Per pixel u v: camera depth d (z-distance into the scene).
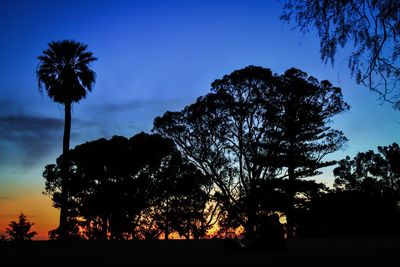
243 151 39.31
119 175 40.81
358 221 36.34
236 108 38.47
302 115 38.59
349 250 14.73
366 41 9.16
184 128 41.19
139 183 40.28
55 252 15.51
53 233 38.00
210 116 39.66
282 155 38.00
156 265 10.44
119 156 40.06
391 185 50.53
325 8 9.23
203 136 40.69
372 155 52.44
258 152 38.78
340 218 36.62
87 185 40.59
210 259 11.79
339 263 10.23
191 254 13.88
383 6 8.87
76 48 35.00
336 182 52.75
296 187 37.25
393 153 49.81
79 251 16.00
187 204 42.06
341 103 39.16
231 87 39.09
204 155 40.84
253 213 37.69
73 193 40.12
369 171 51.28
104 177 40.78
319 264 10.02
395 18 8.81
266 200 36.84
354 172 52.28
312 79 38.88
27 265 10.70
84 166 40.28
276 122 38.56
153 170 41.94
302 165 38.34
